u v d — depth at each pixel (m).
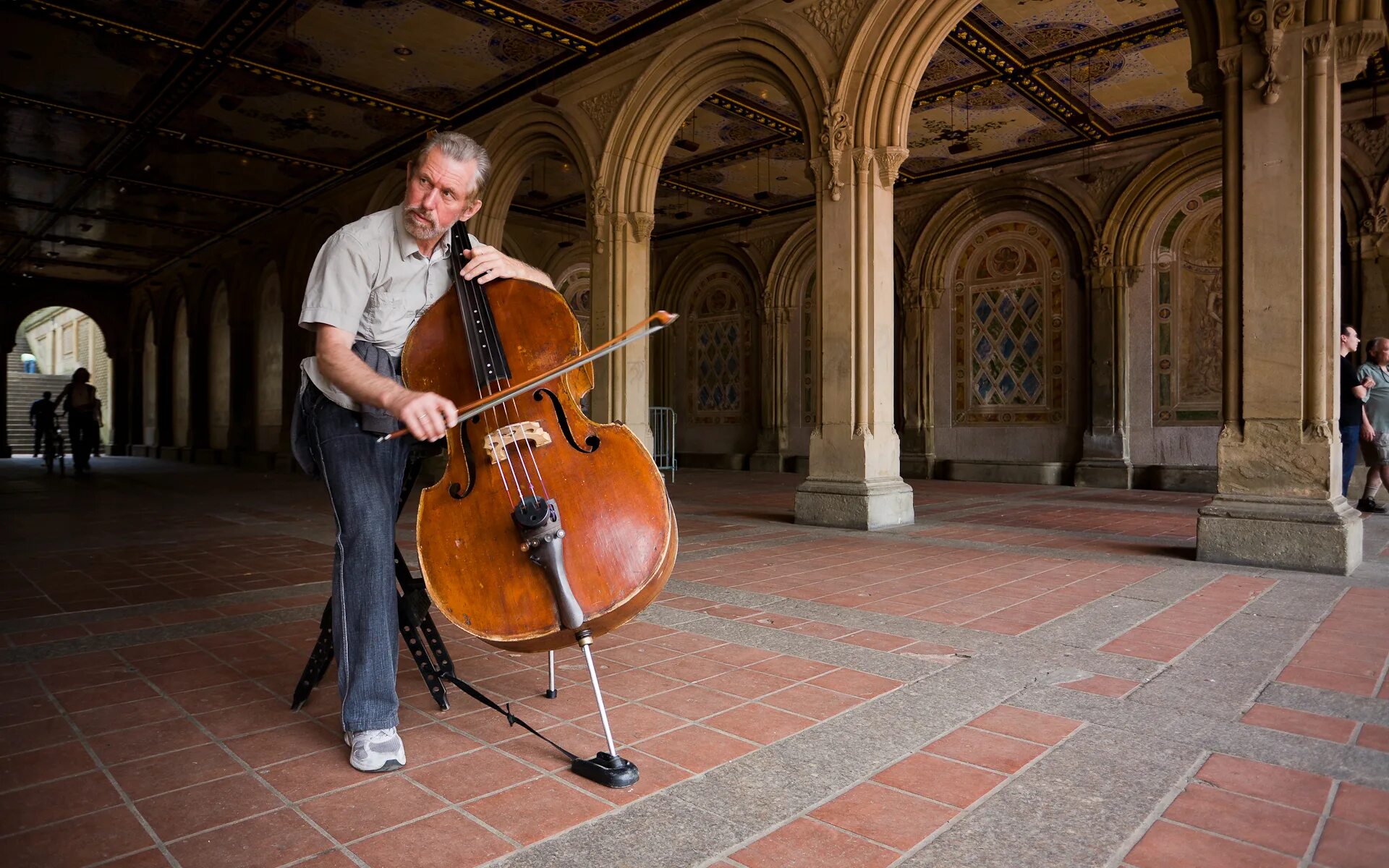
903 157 8.00
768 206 17.05
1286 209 5.49
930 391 15.20
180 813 1.93
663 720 2.56
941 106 11.52
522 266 2.45
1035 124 12.17
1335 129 5.44
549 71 10.90
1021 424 14.21
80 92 11.48
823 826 1.86
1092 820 1.89
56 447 18.05
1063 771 2.16
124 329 27.17
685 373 19.70
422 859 1.72
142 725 2.52
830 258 8.12
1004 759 2.24
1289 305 5.45
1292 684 2.89
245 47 10.13
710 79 9.65
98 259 22.69
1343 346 8.45
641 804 1.98
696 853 1.74
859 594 4.52
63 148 13.75
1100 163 13.16
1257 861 1.70
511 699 2.76
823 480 7.98
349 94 11.58
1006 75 10.45
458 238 2.38
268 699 2.77
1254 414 5.55
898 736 2.41
